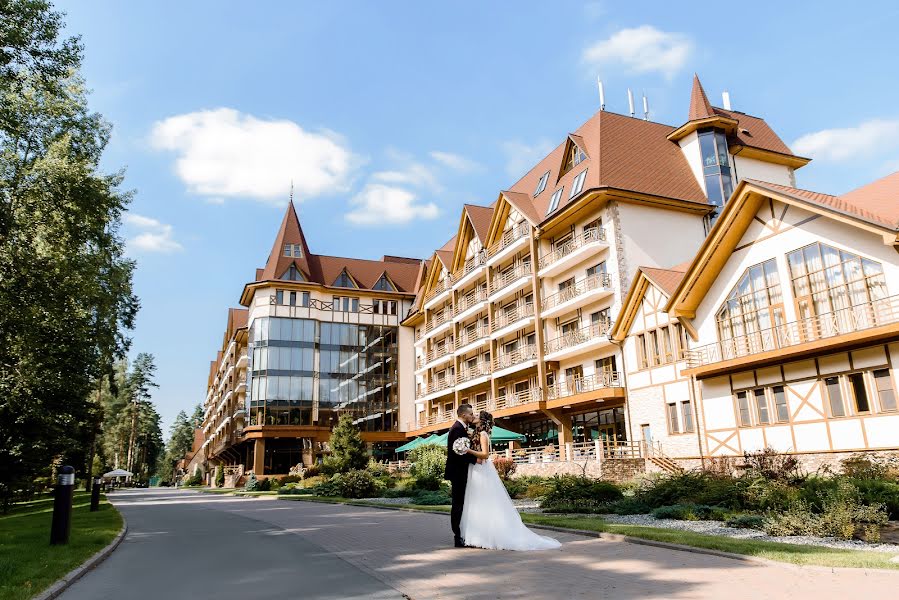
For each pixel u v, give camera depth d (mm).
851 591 5715
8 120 22469
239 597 6320
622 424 32062
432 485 26656
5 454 25297
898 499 11648
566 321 36906
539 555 8273
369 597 6180
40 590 6664
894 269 18703
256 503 25953
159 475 136250
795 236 21875
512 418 41969
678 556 7902
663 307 27094
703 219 35594
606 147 35688
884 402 18969
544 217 38938
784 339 21859
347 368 57500
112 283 29453
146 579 7598
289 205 61188
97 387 35594
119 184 27500
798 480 15305
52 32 21922
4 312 21688
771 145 39031
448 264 53094
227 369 76062
